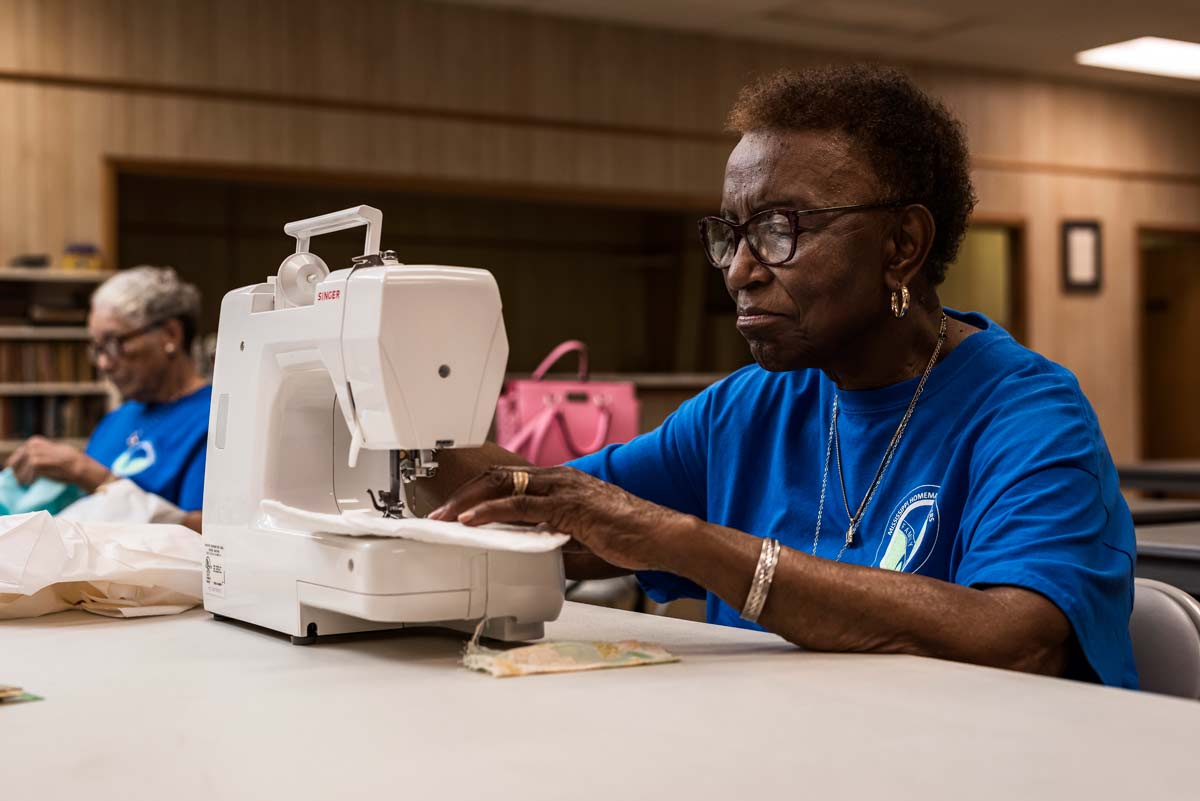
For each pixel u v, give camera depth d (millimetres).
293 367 1294
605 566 1604
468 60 7207
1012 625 1096
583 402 4711
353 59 6895
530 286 11086
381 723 877
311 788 725
